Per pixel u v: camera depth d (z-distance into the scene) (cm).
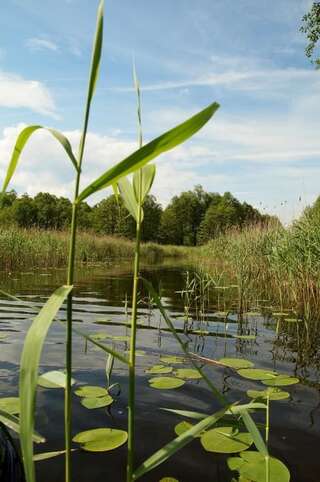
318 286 527
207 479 144
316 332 405
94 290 698
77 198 81
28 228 1526
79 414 195
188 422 189
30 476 62
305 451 165
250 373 263
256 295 675
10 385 230
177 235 5797
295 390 237
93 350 316
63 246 1273
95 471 147
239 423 116
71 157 80
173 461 156
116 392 227
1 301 537
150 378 254
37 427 180
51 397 215
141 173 96
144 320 450
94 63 77
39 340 66
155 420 191
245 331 408
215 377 260
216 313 516
